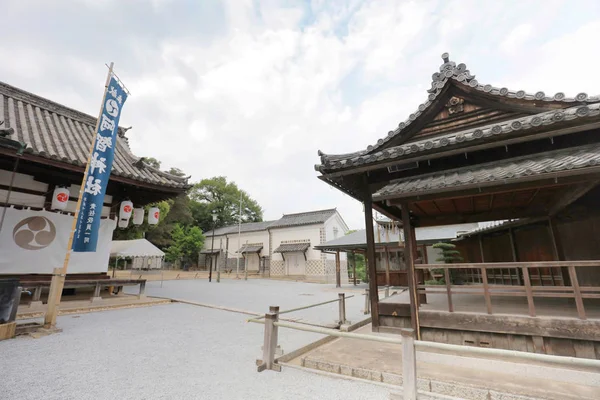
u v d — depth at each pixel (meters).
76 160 7.56
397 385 3.47
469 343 4.52
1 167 7.79
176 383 3.40
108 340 5.06
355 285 19.44
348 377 3.59
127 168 9.66
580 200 5.82
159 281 19.14
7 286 5.04
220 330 6.07
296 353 4.68
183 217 33.53
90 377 3.48
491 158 4.98
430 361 4.22
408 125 5.73
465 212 7.17
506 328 4.27
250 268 31.84
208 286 16.75
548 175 3.71
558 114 3.86
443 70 5.62
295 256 28.67
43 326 5.50
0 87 9.22
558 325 4.02
